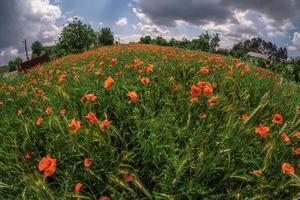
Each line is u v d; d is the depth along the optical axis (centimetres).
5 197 341
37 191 296
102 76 559
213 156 336
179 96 439
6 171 364
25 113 534
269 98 502
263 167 334
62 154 362
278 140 378
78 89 473
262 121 431
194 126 397
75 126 336
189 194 313
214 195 314
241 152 352
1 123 486
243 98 462
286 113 475
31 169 362
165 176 316
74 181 329
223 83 512
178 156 323
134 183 305
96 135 344
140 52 1511
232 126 356
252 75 644
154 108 416
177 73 578
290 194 331
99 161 334
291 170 310
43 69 1433
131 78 518
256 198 309
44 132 412
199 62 756
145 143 343
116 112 416
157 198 305
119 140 380
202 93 426
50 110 399
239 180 338
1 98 678
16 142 398
